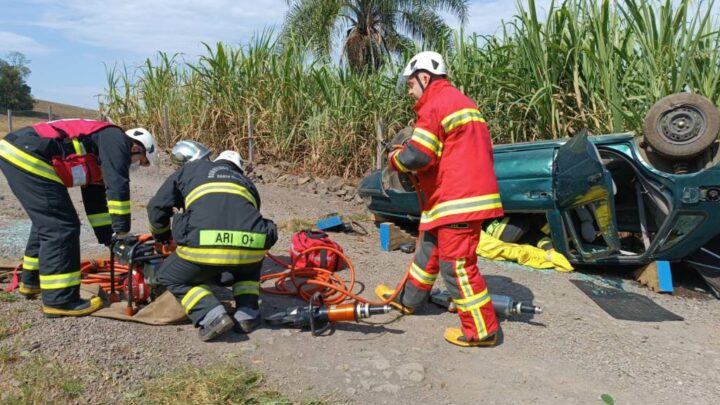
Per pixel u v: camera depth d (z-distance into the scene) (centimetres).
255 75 1205
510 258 611
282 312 406
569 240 601
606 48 730
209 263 365
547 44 761
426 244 412
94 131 392
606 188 511
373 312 389
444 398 325
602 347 404
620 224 646
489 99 866
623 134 559
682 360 393
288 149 1168
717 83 654
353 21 2405
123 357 342
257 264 392
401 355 372
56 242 377
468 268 378
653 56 687
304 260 516
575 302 495
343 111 1114
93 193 434
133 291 411
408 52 1056
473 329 382
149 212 404
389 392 328
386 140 1059
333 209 905
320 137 1116
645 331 440
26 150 370
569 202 559
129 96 1420
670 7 676
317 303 412
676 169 541
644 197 605
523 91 826
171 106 1341
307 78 1173
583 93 771
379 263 588
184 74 1332
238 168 412
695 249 537
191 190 385
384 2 2308
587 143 511
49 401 292
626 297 519
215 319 365
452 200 367
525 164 588
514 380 349
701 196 504
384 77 1116
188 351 361
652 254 546
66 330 363
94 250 572
